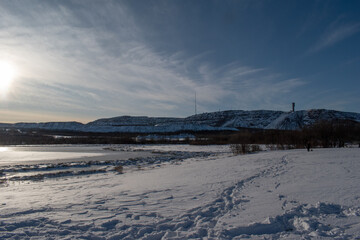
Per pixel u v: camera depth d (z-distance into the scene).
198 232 4.95
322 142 36.12
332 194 7.00
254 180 10.59
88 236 4.98
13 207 7.52
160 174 15.30
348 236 4.27
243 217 5.71
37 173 20.92
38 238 4.86
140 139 91.75
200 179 11.94
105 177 16.28
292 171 12.41
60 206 7.52
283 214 5.60
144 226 5.54
